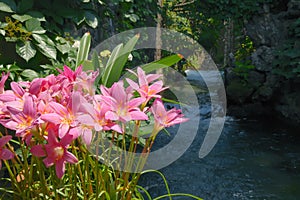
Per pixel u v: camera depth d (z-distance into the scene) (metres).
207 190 2.76
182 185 2.78
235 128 4.61
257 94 5.31
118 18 2.93
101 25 2.59
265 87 5.25
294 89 4.96
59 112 0.59
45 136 0.62
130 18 2.91
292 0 5.04
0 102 0.67
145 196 2.48
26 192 0.71
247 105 5.37
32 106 0.59
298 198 2.68
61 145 0.59
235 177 3.02
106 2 2.58
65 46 1.77
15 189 0.72
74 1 1.94
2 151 0.62
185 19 5.41
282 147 3.85
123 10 2.91
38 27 1.64
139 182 2.72
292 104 4.84
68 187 0.78
